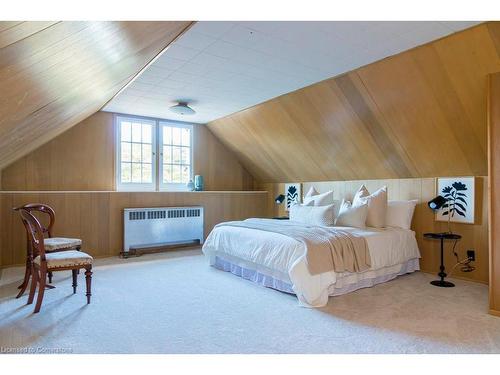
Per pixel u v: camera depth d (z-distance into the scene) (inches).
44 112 92.0
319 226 164.2
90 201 196.4
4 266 173.0
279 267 133.2
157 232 215.8
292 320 108.4
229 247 163.5
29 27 38.7
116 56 83.7
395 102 144.3
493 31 100.6
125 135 222.2
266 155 240.5
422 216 171.8
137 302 124.3
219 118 231.9
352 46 116.7
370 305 121.9
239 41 114.0
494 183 112.1
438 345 91.4
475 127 134.9
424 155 161.3
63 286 143.7
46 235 181.5
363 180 203.6
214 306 120.8
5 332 98.0
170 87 165.3
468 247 154.2
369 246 142.1
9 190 185.6
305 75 146.5
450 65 117.7
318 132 188.2
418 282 150.7
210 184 259.8
